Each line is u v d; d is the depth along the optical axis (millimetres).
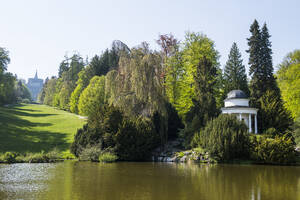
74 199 14367
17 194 15414
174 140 46062
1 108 84188
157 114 43656
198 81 45688
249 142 35625
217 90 56031
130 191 16656
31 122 65500
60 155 40281
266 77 56156
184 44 56469
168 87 51938
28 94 185875
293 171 27094
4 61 75062
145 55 39594
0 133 48281
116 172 25500
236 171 26891
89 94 70375
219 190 17219
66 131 56156
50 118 73812
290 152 33875
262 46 57938
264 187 18406
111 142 38812
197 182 20266
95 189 17188
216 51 58719
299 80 51781
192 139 40125
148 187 18062
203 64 46906
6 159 34281
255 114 45750
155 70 39969
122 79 39500
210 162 35500
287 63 62500
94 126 39625
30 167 29047
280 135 41688
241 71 67312
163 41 52562
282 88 59594
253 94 56188
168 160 38188
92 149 37531
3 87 82875
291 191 17031
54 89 125000
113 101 39781
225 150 34844
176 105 50656
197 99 44500
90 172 25344
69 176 22703
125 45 43438
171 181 20609
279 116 45406
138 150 38812
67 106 97188
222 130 36250
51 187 17672
